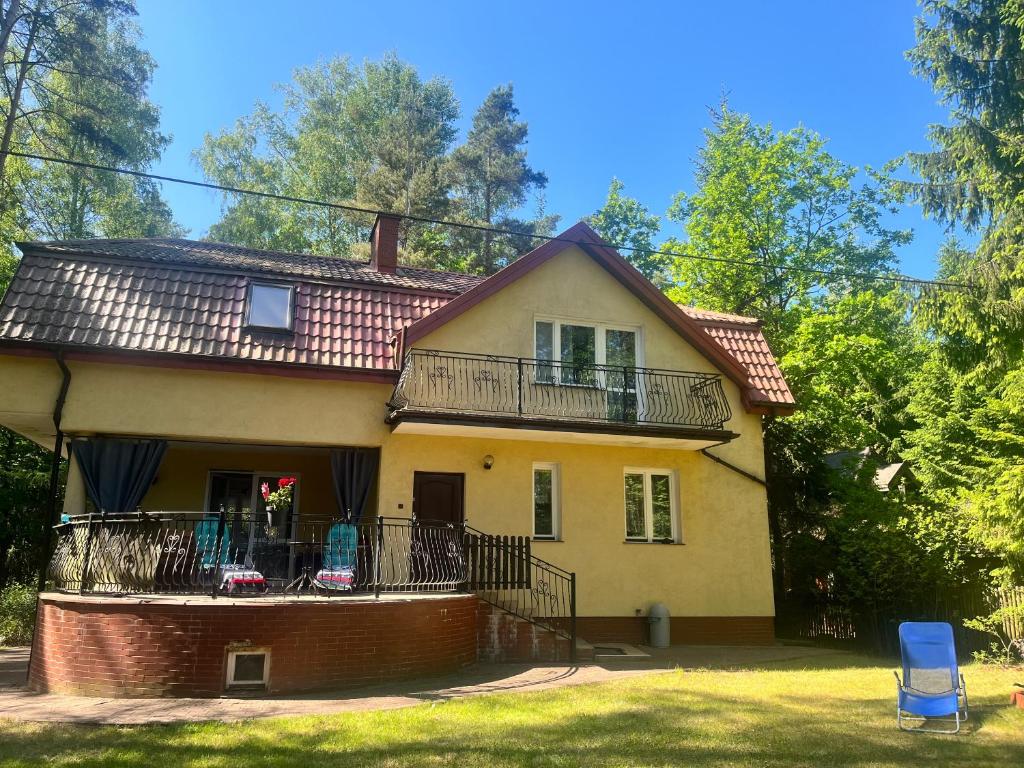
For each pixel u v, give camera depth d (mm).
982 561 14422
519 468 13656
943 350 15188
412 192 30672
